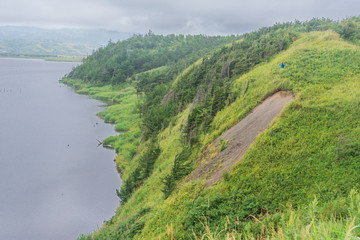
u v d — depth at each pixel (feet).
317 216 32.63
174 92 255.50
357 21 242.17
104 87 544.21
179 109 211.82
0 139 254.27
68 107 388.37
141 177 133.80
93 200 149.18
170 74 403.75
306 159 54.19
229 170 64.64
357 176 45.14
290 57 129.49
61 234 120.88
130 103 365.20
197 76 234.58
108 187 161.27
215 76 188.14
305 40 171.32
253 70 148.56
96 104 407.85
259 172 57.11
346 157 50.11
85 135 260.01
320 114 65.51
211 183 66.95
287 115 69.62
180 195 69.15
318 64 108.58
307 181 49.29
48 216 134.00
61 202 146.51
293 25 321.11
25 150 225.56
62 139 251.19
